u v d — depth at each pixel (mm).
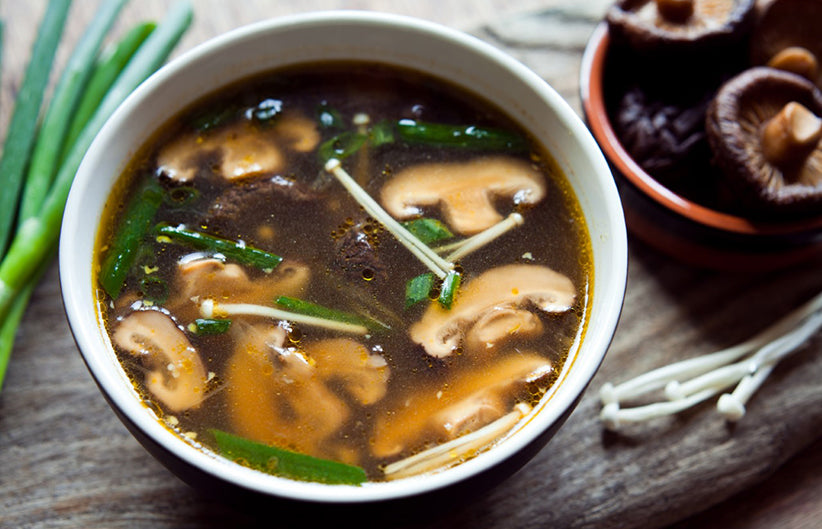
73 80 528
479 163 492
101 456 491
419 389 455
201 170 487
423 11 593
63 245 442
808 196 497
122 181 476
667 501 493
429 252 477
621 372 514
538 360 459
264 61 496
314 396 452
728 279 533
